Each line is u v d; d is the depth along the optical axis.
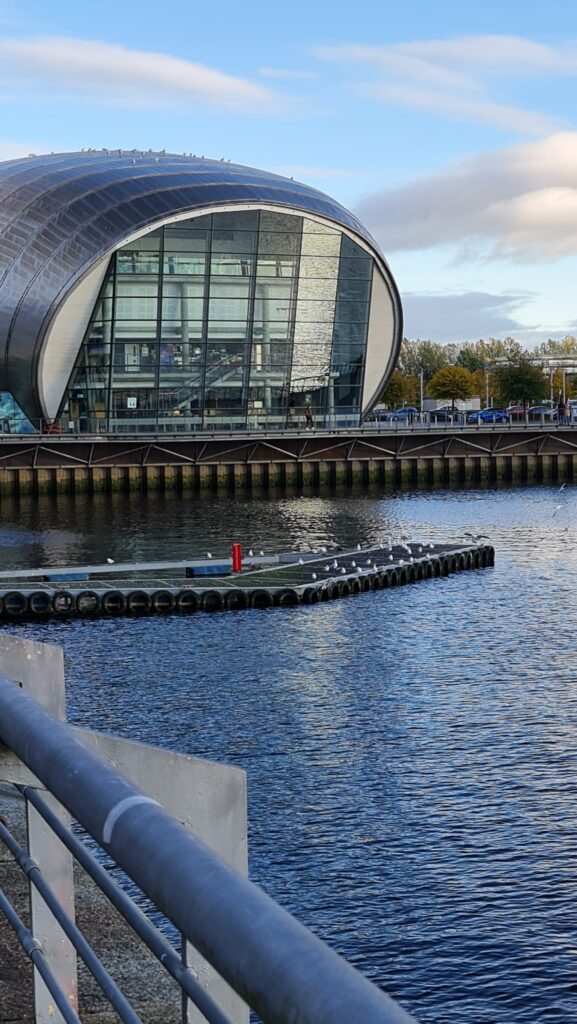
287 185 112.38
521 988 15.97
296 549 64.00
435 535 69.94
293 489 106.94
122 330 109.12
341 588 48.25
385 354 119.81
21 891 5.80
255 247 110.25
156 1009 4.99
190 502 94.00
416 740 26.89
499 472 115.56
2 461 99.94
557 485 108.56
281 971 1.59
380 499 96.06
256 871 19.91
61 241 107.25
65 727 2.78
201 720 28.97
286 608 45.47
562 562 57.16
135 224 106.12
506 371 188.00
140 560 59.69
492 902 18.48
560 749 25.80
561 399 191.62
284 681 33.03
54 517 82.44
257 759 25.80
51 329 107.94
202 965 3.07
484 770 24.59
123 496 100.19
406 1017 1.46
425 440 112.81
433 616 43.09
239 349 111.75
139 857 2.01
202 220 108.25
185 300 109.56
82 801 2.30
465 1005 15.69
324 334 114.38
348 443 110.50
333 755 25.94
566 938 17.23
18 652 5.12
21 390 111.88
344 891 19.06
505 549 62.81
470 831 21.31
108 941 5.56
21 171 113.56
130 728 28.39
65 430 111.00
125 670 34.84
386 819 21.97
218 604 45.72
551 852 20.20
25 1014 4.52
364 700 30.67
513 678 32.72
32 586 46.66
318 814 22.36
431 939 17.41
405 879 19.41
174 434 105.25
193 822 4.05
